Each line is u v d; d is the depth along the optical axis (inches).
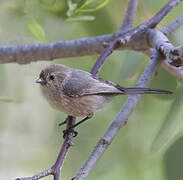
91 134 407.5
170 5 358.6
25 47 388.8
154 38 346.9
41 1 381.1
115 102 402.0
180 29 373.1
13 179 438.9
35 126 454.9
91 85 335.3
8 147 447.8
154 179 367.9
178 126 306.0
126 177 383.2
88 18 357.4
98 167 390.9
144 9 399.2
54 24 409.7
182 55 283.6
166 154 266.8
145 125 390.6
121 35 386.3
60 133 445.7
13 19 397.1
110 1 406.3
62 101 339.0
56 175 251.0
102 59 345.4
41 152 452.4
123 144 392.5
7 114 440.5
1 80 407.2
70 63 435.8
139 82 324.8
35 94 451.2
